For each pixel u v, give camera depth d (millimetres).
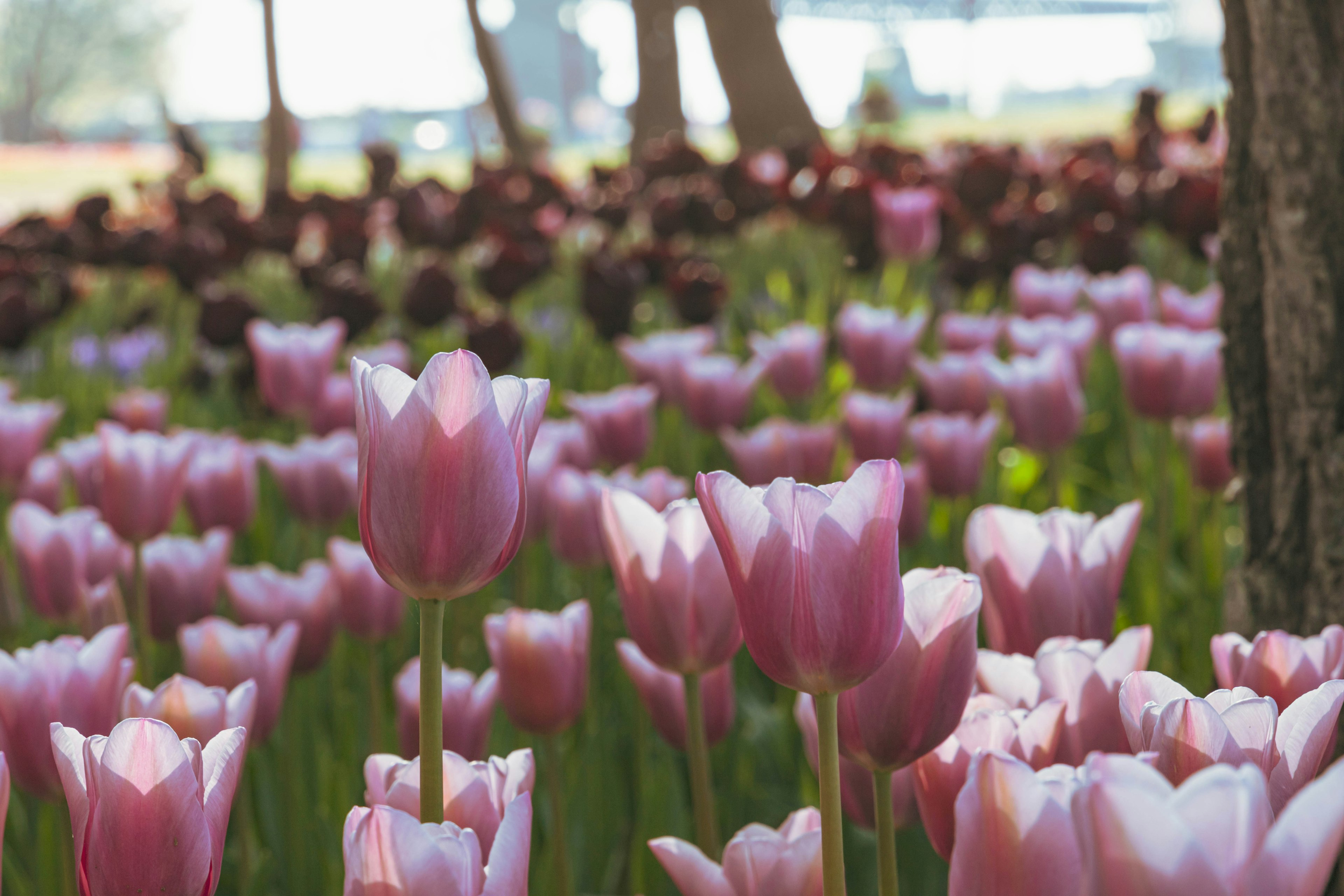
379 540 1104
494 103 10523
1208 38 39469
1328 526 1402
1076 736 1163
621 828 1652
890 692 1123
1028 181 5691
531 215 5508
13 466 2129
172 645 1737
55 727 1109
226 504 1931
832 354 3723
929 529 2234
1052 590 1227
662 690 1350
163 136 44000
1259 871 989
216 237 5254
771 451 2031
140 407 2496
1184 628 2059
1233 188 1454
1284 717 1071
